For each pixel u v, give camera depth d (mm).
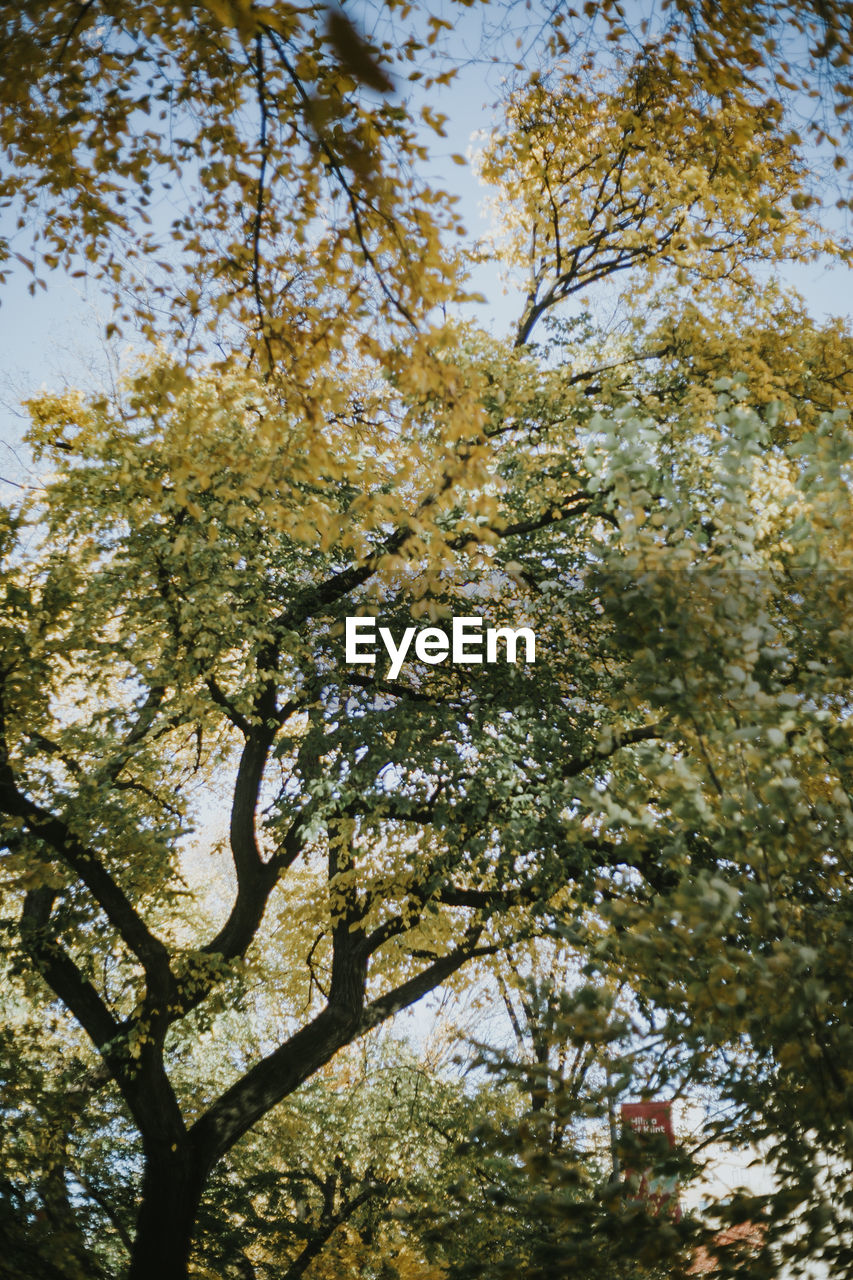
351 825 8727
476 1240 4922
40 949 8453
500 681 9594
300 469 5641
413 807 8789
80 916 8500
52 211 5324
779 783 3486
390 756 8852
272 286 5520
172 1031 10227
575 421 9000
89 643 8484
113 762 8688
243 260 5473
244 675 9406
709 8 4840
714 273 9500
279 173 5098
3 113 4797
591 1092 3764
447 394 5148
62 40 4434
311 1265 11477
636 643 3936
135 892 8984
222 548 8898
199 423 5969
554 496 9094
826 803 3756
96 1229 9141
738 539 3959
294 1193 12680
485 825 8758
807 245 9078
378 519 5609
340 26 1330
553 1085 3773
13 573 8188
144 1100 8039
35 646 7965
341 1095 13539
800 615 4062
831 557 3826
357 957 9734
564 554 9773
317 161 4895
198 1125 8492
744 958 3414
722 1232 3613
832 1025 3457
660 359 9750
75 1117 8375
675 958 3584
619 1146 3615
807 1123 3520
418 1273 10352
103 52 4758
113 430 8453
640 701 4012
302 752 9281
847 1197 3414
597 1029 3646
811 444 3916
